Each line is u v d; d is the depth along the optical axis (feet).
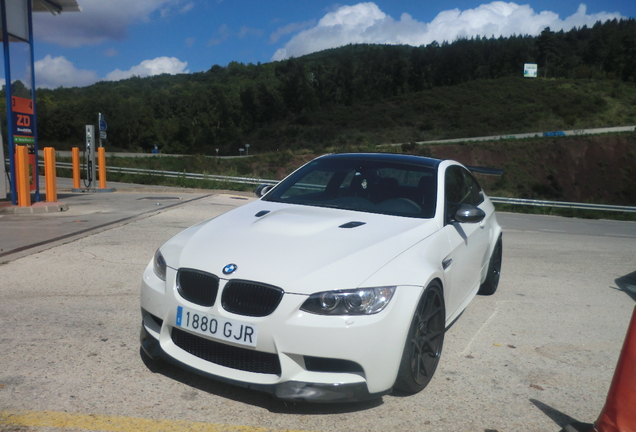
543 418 9.32
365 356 8.58
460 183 15.25
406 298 9.10
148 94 422.82
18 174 32.35
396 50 519.60
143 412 8.79
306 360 8.67
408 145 218.59
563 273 22.08
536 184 198.90
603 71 442.50
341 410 9.23
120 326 12.84
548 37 538.06
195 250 9.98
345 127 301.84
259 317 8.66
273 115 374.43
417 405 9.57
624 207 69.05
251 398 9.50
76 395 9.26
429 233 11.28
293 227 10.64
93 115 307.37
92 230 25.86
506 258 25.34
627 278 21.52
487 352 12.46
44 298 14.82
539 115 284.82
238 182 62.95
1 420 8.30
